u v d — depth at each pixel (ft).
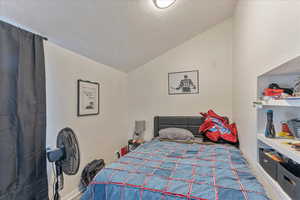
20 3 4.00
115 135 10.12
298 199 2.60
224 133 7.73
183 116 10.29
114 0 4.98
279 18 3.20
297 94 3.10
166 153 6.16
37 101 4.85
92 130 7.98
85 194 4.15
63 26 5.24
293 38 2.69
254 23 4.75
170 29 8.15
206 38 9.88
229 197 3.23
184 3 6.49
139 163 5.08
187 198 3.34
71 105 6.69
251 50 5.07
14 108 4.25
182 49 10.42
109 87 9.57
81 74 7.30
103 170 4.58
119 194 3.83
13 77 4.25
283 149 2.92
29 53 4.67
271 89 3.82
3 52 4.03
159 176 4.17
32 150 4.63
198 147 7.00
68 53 6.57
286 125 3.90
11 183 4.08
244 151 6.16
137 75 11.52
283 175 3.11
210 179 3.96
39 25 4.86
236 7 7.59
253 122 4.86
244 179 3.92
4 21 4.37
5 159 3.99
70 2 4.47
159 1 5.68
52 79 5.84
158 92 11.05
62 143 4.68
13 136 4.19
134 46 8.39
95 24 5.68
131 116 11.67
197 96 10.13
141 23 6.66
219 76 9.65
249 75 5.32
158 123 10.67
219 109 9.66
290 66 3.21
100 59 8.32
